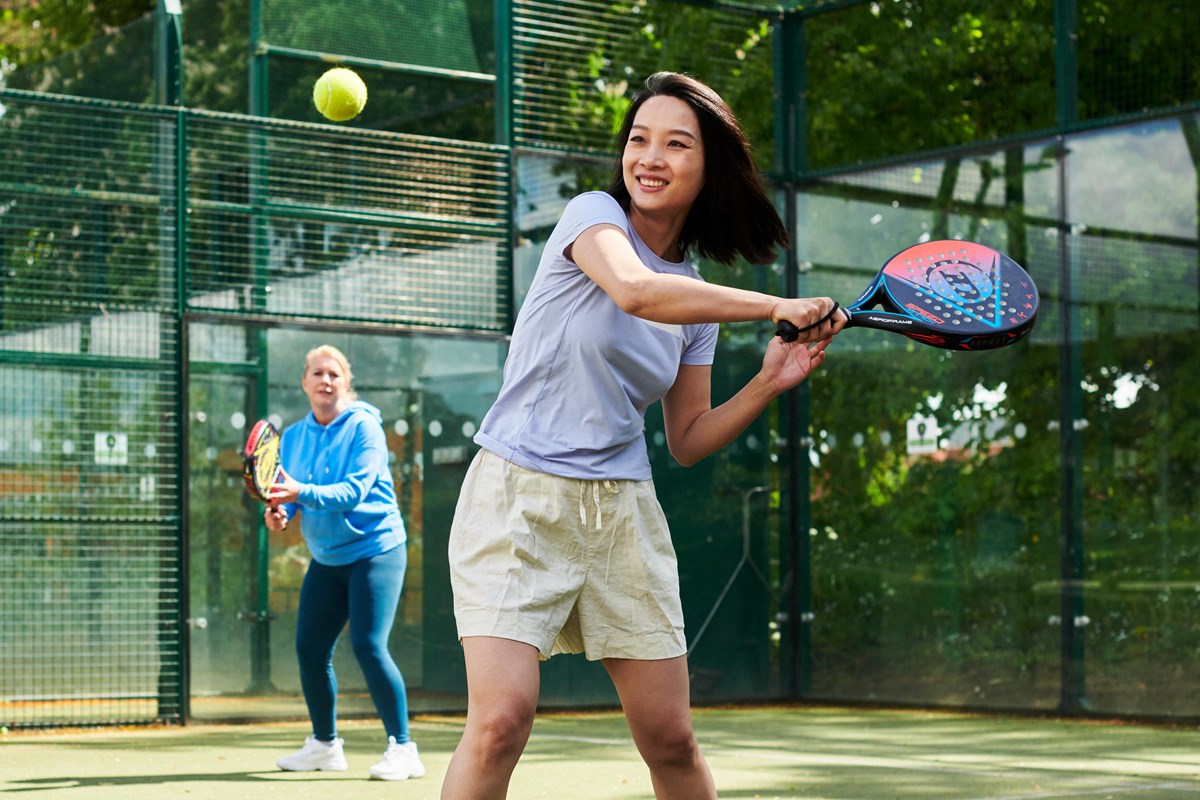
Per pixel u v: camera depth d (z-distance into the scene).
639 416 2.57
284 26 7.89
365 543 5.08
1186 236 7.01
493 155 7.99
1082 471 7.35
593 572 2.50
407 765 5.06
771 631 8.45
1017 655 7.55
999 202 7.76
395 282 7.74
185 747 6.19
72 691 6.96
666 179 2.52
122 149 7.25
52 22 12.09
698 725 7.18
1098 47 7.42
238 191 7.46
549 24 8.16
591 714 7.76
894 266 2.50
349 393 5.36
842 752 5.91
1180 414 6.98
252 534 7.39
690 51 8.49
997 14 7.89
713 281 8.34
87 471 7.07
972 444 7.81
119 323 7.19
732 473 8.39
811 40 8.66
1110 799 4.44
